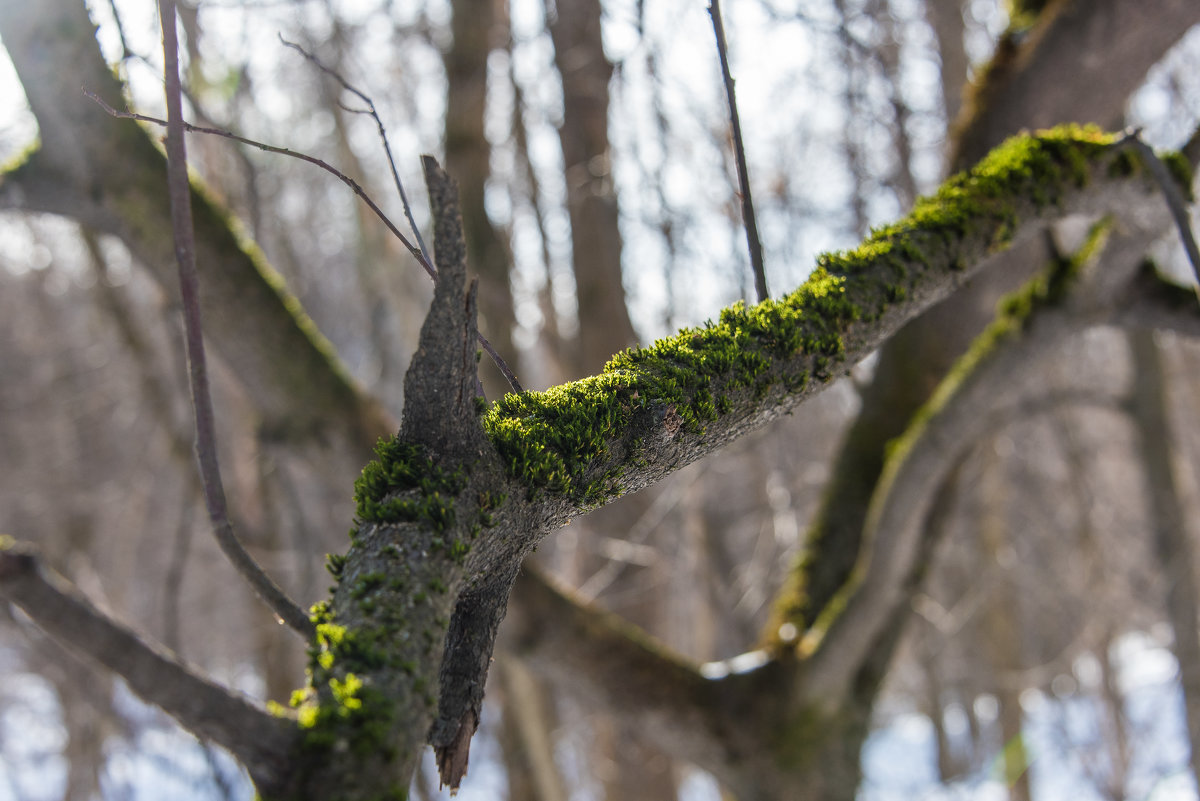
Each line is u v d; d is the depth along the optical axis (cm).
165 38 114
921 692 1539
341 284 1159
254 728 84
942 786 1305
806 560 443
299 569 711
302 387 371
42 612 78
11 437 1166
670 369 141
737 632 809
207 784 720
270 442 388
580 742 959
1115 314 319
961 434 343
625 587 716
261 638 880
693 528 752
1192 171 234
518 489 121
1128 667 1527
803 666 399
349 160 722
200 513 770
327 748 86
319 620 107
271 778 85
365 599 100
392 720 89
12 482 1143
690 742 403
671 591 821
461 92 611
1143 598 1187
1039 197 200
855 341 161
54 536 1134
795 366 152
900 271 170
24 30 303
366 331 981
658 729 401
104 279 833
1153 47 387
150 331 983
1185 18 376
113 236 358
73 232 833
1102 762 1370
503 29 701
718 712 400
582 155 703
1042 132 217
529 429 125
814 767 401
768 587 837
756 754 398
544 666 392
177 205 114
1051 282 332
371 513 111
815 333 154
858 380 467
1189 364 1216
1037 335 328
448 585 106
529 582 385
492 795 1068
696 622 848
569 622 391
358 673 93
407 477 114
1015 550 1274
